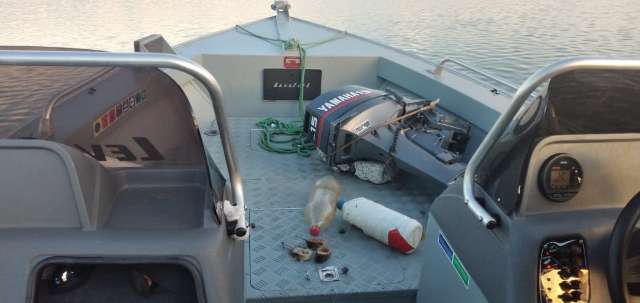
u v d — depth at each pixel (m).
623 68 1.33
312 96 4.82
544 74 1.34
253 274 2.58
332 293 2.47
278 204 3.26
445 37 18.92
